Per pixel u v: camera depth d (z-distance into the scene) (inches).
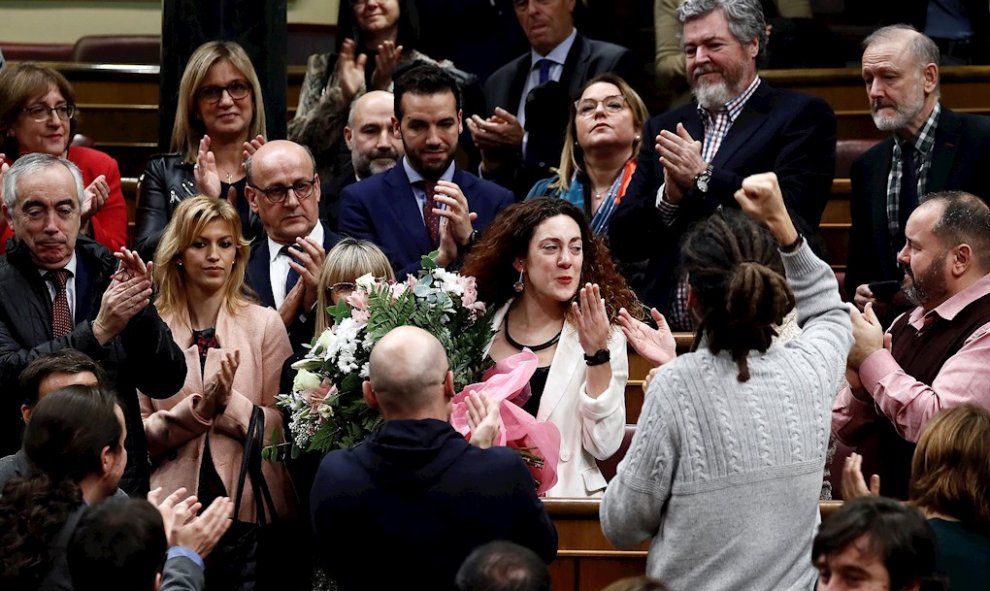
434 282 575.8
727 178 693.3
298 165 708.0
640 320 610.5
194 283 649.6
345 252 640.4
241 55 781.3
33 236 633.0
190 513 472.4
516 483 447.8
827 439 443.2
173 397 635.5
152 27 1301.7
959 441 462.6
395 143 811.4
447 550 441.7
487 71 1008.9
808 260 452.4
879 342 573.3
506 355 592.1
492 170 852.0
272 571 629.6
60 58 1242.6
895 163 746.2
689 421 434.0
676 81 1043.3
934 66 734.5
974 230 586.2
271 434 628.4
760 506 431.5
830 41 1063.0
